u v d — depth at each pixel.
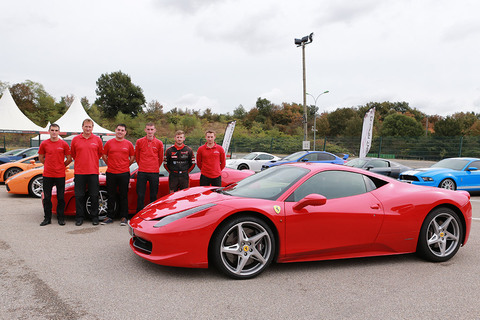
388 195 3.88
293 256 3.49
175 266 3.22
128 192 5.93
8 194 8.68
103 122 57.94
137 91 64.38
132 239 3.71
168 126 61.00
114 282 3.13
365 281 3.32
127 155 5.49
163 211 3.50
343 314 2.63
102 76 63.34
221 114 73.44
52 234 4.80
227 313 2.59
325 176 3.79
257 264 3.42
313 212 3.50
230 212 3.24
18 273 3.29
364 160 12.24
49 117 59.31
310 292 3.03
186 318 2.49
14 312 2.52
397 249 3.87
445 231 4.02
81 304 2.67
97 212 5.48
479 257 4.17
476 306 2.82
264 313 2.61
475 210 7.71
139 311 2.58
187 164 5.90
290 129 66.75
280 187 3.68
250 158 17.75
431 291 3.11
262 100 76.50
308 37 21.59
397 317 2.60
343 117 70.06
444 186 9.72
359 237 3.67
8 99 24.42
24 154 12.89
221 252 3.23
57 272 3.34
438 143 22.41
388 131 59.19
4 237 4.59
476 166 10.30
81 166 5.32
